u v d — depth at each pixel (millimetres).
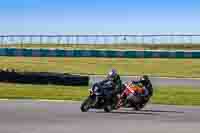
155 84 72188
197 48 154500
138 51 126062
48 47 165875
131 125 28781
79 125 28453
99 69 101938
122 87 38781
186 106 43344
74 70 99000
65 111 36875
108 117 33406
